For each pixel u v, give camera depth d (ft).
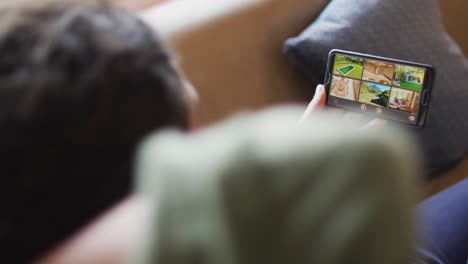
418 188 0.81
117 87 1.06
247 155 0.76
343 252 0.73
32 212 1.06
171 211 0.78
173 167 0.78
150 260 0.78
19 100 1.00
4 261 1.09
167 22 3.65
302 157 0.75
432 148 4.17
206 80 3.70
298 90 4.08
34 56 1.03
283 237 0.75
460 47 5.05
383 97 3.48
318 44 3.87
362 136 0.75
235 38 3.80
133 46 1.11
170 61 1.23
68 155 1.04
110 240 0.99
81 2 1.18
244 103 3.85
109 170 1.09
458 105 4.23
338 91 3.58
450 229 3.48
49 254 1.07
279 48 4.00
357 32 3.93
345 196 0.74
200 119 3.68
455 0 4.92
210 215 0.76
